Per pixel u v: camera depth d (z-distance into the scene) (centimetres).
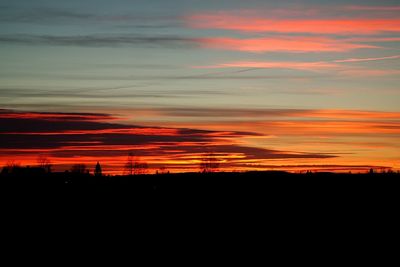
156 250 4516
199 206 6838
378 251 4609
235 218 6097
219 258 4275
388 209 6512
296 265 4103
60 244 4697
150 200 7200
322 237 5150
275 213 6325
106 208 6675
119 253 4412
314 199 7162
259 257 4338
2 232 5166
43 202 6969
